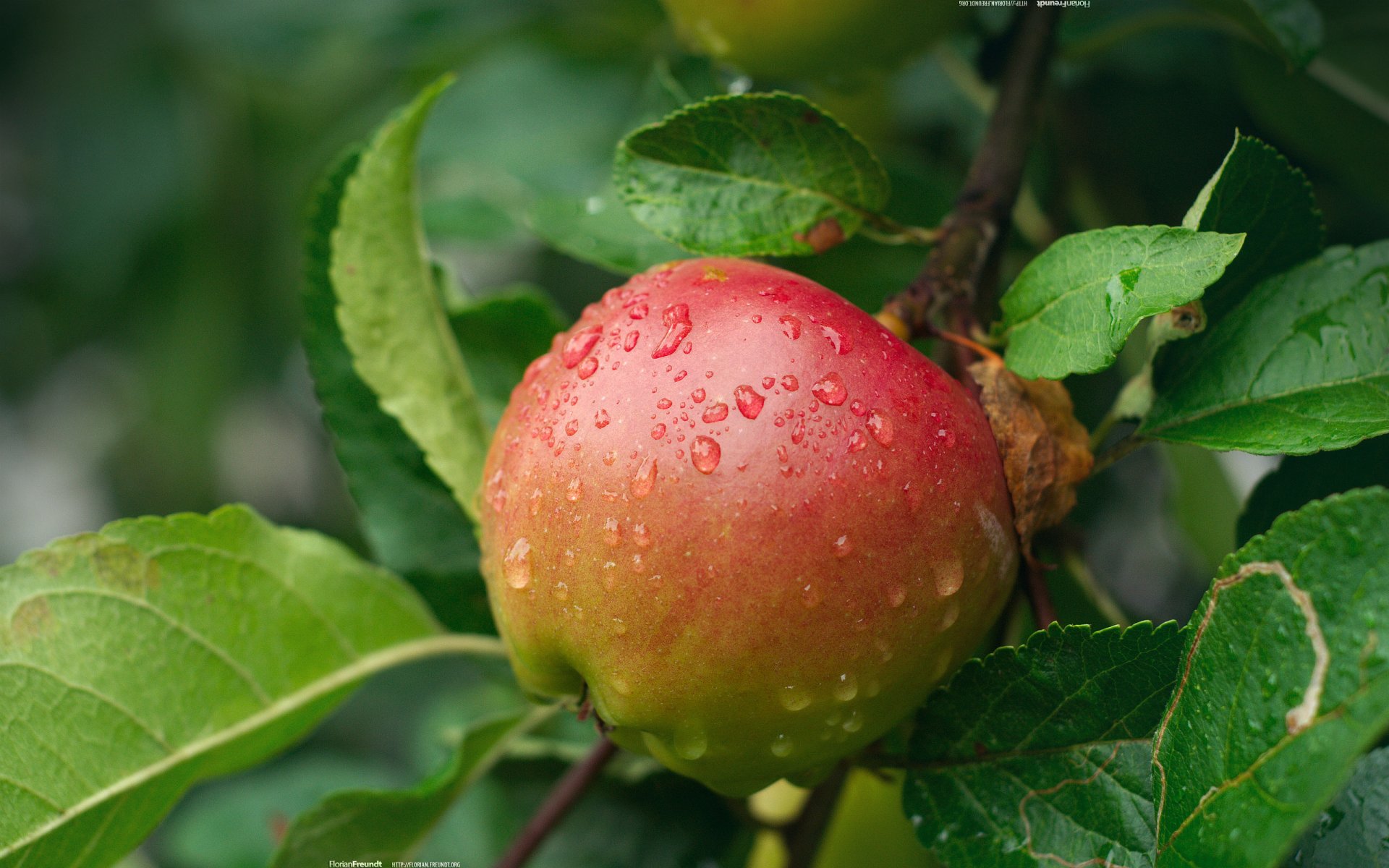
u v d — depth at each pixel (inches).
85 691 15.6
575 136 21.2
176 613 16.0
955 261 15.6
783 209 15.3
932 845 14.8
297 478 41.0
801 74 17.4
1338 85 18.2
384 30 23.7
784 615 13.9
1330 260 14.9
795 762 14.5
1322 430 14.4
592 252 16.9
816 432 14.0
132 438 36.7
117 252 32.6
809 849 16.9
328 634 16.6
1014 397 14.7
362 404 17.1
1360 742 12.9
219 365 33.5
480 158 21.1
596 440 14.1
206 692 16.1
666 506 13.9
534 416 14.5
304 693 16.5
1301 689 13.2
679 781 17.4
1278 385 14.7
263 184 32.6
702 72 18.5
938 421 14.2
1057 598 16.8
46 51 33.5
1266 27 16.2
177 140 32.5
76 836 15.5
